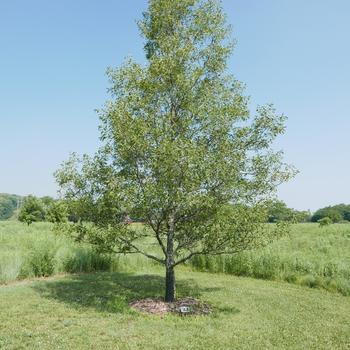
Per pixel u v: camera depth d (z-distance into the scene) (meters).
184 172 10.29
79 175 11.95
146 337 8.89
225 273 19.48
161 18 12.59
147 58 13.21
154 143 11.20
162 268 20.22
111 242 11.55
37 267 16.59
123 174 11.48
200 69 11.94
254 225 11.05
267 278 18.55
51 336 8.61
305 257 19.27
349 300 14.43
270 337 9.34
